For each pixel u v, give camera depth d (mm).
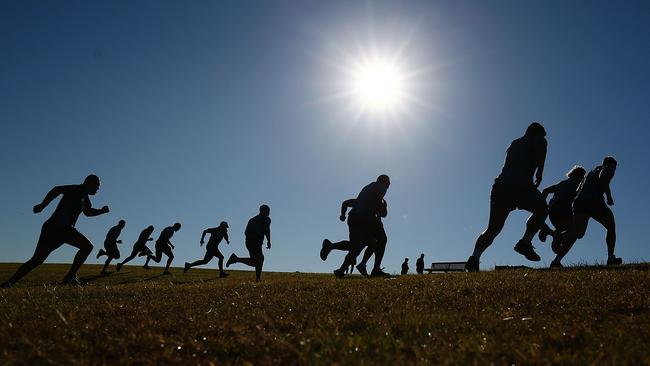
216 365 3541
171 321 5012
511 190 10992
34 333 4512
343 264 14125
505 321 4773
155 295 7934
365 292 7340
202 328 4688
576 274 8352
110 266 28891
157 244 23875
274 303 6469
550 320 4777
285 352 3793
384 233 14398
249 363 3475
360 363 3373
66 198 11766
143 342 4148
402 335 4316
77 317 5398
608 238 12219
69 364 3570
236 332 4473
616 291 6293
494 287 7188
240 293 7949
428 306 5852
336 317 5137
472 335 4117
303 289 8391
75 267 11883
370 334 4277
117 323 4949
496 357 3514
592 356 3508
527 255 11344
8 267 24594
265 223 17188
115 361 3672
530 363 3387
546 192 13883
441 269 24531
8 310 6125
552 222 13656
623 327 4391
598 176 12391
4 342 4199
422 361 3398
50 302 6988
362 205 14016
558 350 3789
